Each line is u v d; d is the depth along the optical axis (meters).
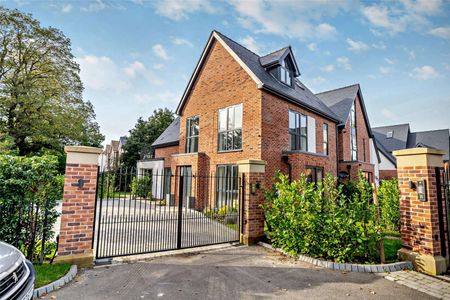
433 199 4.98
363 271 4.79
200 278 4.39
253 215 6.91
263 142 10.75
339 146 16.70
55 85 19.91
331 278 4.44
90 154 5.07
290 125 12.42
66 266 4.51
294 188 6.07
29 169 4.75
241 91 11.77
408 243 5.20
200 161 13.16
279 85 12.62
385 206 8.38
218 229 8.47
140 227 8.71
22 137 18.95
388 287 4.08
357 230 5.07
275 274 4.62
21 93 18.05
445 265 4.79
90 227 4.96
